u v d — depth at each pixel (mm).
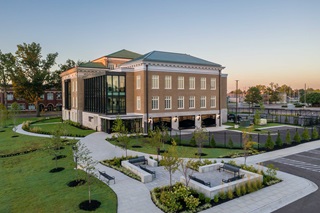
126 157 22219
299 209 12930
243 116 62500
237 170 17625
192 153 24969
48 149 24203
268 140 26594
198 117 43250
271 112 76750
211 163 20438
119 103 38688
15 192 15297
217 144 28969
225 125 47438
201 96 43781
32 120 59000
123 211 12570
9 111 52312
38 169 20312
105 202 13602
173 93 40469
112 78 38031
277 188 15648
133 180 17141
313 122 48312
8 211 12695
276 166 20609
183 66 41125
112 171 19219
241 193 14664
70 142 30438
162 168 19969
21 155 25359
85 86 46594
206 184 15086
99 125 39344
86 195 14594
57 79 76062
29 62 67250
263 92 159250
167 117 39969
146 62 37406
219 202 13641
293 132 38531
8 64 66625
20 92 68438
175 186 15500
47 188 15852
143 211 12594
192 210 12617
